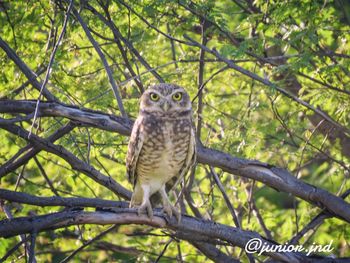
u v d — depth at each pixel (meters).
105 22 11.63
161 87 10.86
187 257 14.80
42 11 12.80
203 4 12.11
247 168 10.62
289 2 12.16
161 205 11.17
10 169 11.16
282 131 14.34
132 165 10.86
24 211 13.61
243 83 15.22
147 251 14.34
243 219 15.19
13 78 12.86
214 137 13.83
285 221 15.77
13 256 13.19
